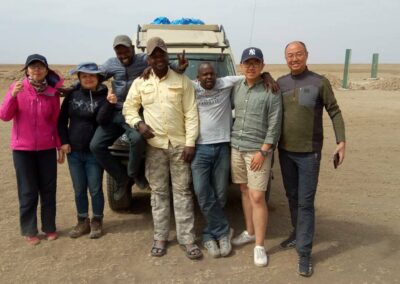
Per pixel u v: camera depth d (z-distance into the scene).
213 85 4.21
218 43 6.55
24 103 4.33
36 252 4.46
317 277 4.03
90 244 4.66
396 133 11.37
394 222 5.35
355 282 3.94
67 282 3.91
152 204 4.46
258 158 4.09
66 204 5.89
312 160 4.07
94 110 4.50
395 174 7.50
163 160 4.32
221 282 3.92
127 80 4.72
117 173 4.73
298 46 3.95
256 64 4.01
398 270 4.16
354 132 11.50
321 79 4.00
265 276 4.03
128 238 4.82
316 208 5.83
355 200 6.16
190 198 4.45
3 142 10.01
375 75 31.81
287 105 4.07
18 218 5.34
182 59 4.18
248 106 4.16
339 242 4.77
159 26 7.10
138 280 3.96
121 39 4.52
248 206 4.58
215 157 4.32
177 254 4.46
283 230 5.09
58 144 4.65
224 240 4.49
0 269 4.11
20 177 4.52
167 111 4.17
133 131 4.20
